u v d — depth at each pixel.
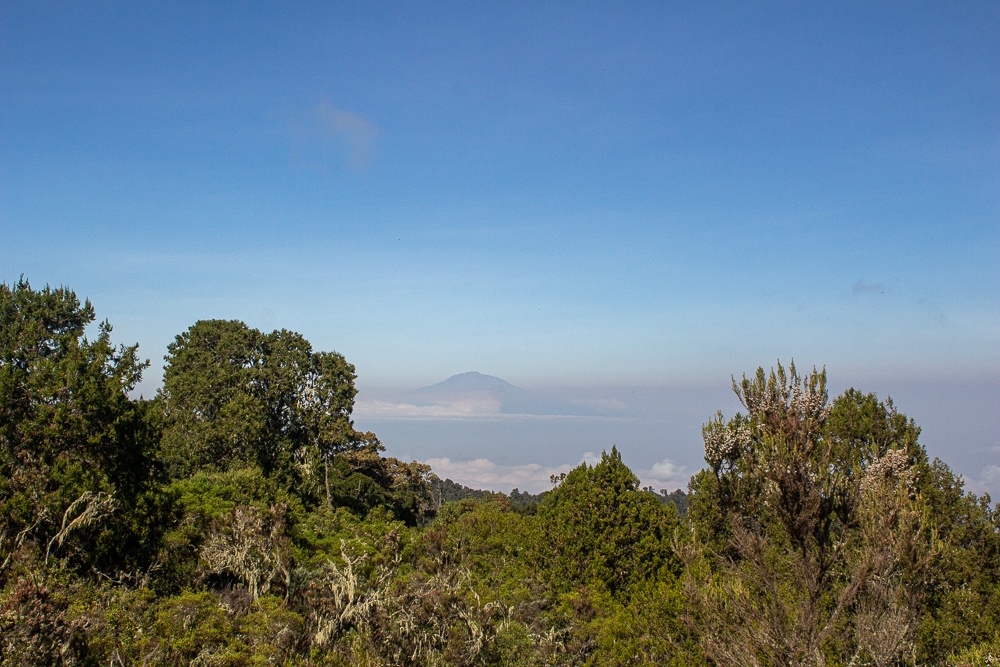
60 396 15.71
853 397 17.08
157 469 18.30
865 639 10.00
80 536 14.25
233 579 16.48
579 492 20.91
